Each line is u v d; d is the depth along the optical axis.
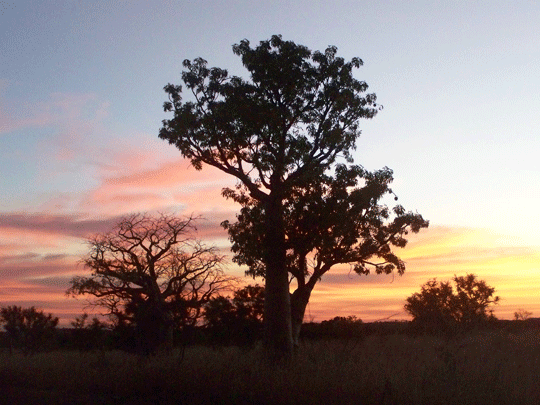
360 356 15.93
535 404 11.39
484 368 13.68
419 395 11.68
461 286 45.22
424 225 25.47
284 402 12.22
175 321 23.95
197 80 24.41
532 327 34.56
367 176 24.34
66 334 33.50
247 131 23.16
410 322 29.42
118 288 28.95
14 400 13.25
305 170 23.45
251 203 25.16
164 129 24.39
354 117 24.56
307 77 23.62
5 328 33.06
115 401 13.02
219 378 13.52
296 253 23.17
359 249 24.73
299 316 23.72
